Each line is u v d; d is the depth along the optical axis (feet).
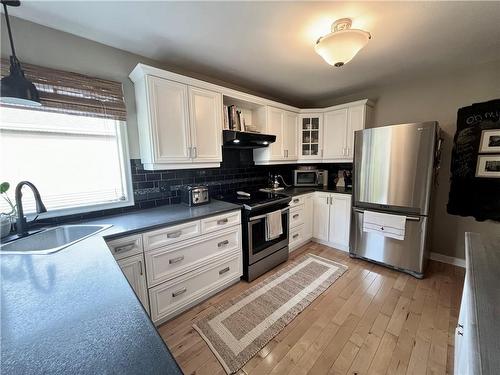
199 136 6.88
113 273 2.91
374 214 8.03
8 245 4.02
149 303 5.34
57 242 4.91
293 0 4.27
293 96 10.88
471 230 7.91
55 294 2.43
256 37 5.59
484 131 7.23
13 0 4.01
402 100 9.05
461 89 7.75
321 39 4.98
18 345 1.71
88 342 1.73
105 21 4.87
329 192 9.85
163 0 4.21
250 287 7.16
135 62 6.40
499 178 7.13
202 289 6.33
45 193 5.30
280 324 5.54
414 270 7.45
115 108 5.97
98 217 5.93
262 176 10.73
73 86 5.32
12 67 3.70
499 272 2.89
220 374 4.34
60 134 5.41
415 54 6.62
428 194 6.97
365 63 7.20
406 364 4.42
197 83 6.66
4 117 4.72
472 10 4.60
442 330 5.23
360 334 5.19
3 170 4.81
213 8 4.48
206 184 8.44
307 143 10.89
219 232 6.61
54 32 5.13
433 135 6.70
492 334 1.88
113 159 6.26
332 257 9.18
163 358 1.57
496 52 6.55
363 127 9.35
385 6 4.47
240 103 8.68
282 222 8.59
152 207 6.97
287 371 4.35
